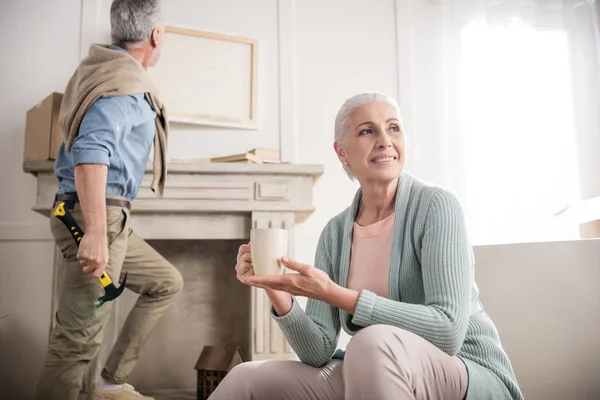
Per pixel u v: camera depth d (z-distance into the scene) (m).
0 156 2.41
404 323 0.91
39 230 2.39
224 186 2.18
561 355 1.41
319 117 2.69
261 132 2.62
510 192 2.61
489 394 0.92
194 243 2.54
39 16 2.52
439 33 2.82
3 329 2.31
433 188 1.09
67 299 1.51
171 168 2.13
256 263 0.98
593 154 2.65
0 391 2.28
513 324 1.48
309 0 2.78
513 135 2.66
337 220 1.26
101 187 1.40
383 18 2.83
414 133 2.72
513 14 2.75
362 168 1.13
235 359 2.03
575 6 2.77
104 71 1.53
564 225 2.58
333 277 1.21
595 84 2.70
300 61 2.72
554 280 1.46
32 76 2.47
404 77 2.77
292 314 1.06
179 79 2.54
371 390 0.81
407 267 1.06
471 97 2.70
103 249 1.38
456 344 0.91
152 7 1.70
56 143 2.11
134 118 1.56
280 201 2.21
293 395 1.01
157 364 2.44
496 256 1.54
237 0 2.71
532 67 2.71
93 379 2.19
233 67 2.61
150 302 1.90
